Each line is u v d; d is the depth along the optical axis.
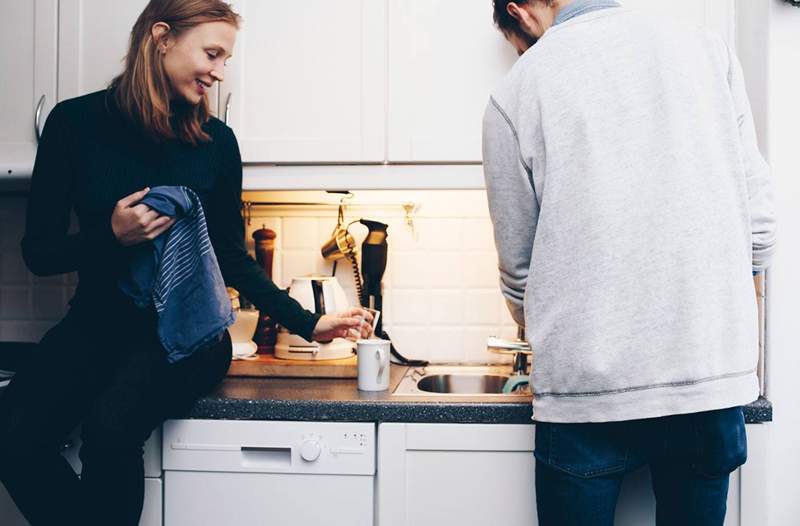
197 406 1.30
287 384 1.47
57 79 1.61
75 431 1.36
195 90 1.31
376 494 1.30
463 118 1.54
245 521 1.30
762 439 1.23
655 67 0.98
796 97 1.33
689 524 1.06
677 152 0.95
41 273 1.26
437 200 1.88
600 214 0.95
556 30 1.03
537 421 1.08
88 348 1.25
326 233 1.91
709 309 0.94
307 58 1.57
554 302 0.99
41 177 1.30
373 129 1.56
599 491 1.03
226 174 1.42
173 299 1.22
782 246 1.33
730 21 1.49
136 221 1.16
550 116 0.99
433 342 1.88
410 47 1.56
